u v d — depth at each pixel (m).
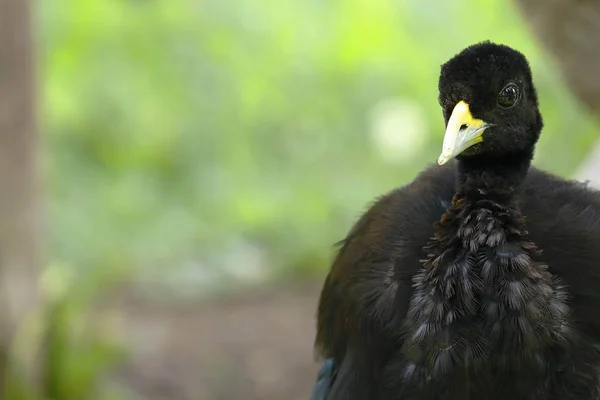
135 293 14.16
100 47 14.60
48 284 10.73
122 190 14.38
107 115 14.48
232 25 15.40
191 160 14.95
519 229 5.20
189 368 12.38
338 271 5.87
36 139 10.00
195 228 14.61
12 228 9.76
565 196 5.59
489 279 5.11
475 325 5.12
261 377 12.36
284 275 14.84
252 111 15.21
